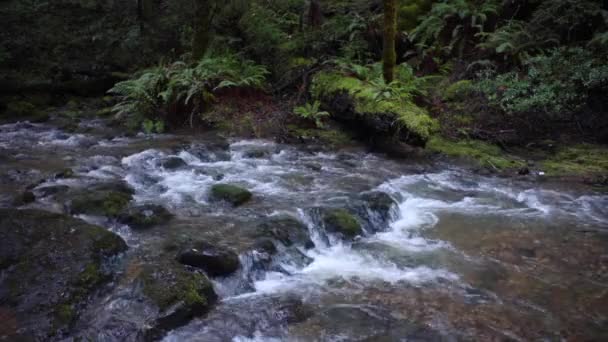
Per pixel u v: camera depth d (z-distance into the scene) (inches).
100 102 556.7
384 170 350.3
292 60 521.0
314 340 156.9
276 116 463.8
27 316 154.1
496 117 412.8
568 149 376.8
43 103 544.4
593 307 179.3
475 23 499.2
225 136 440.5
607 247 231.1
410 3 581.0
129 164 341.4
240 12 566.9
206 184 304.3
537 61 429.4
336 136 428.8
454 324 167.0
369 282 196.7
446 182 327.9
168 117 469.4
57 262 179.0
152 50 604.7
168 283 172.4
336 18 565.6
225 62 491.5
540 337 160.4
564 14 457.7
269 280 197.5
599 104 397.1
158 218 238.2
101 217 235.8
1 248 185.3
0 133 431.2
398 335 160.1
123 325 152.9
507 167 352.8
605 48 414.0
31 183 287.6
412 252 224.5
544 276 203.0
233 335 157.6
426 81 467.2
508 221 263.0
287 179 322.0
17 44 584.1
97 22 629.9
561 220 264.7
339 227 234.8
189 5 575.5
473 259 218.2
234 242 213.3
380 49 520.7
